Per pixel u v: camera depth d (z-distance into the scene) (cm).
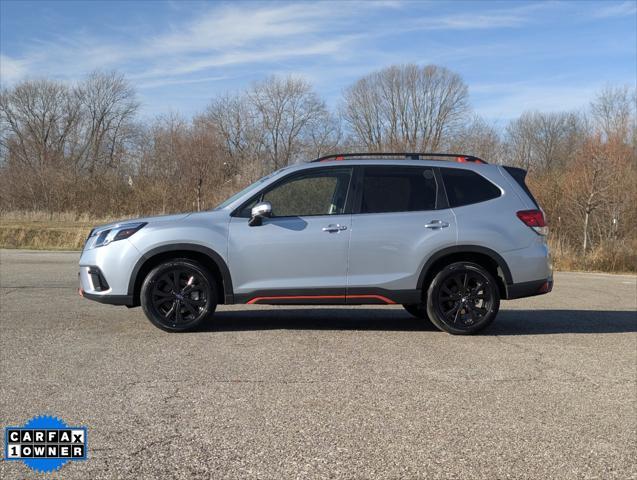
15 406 415
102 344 591
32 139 4741
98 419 394
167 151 3872
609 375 509
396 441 365
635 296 1083
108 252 637
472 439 370
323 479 316
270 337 630
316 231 639
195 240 631
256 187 660
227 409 414
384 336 646
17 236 2391
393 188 663
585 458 346
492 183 675
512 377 498
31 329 661
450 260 664
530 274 660
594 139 2647
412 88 4647
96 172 3775
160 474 320
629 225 2419
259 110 4634
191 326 642
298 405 423
